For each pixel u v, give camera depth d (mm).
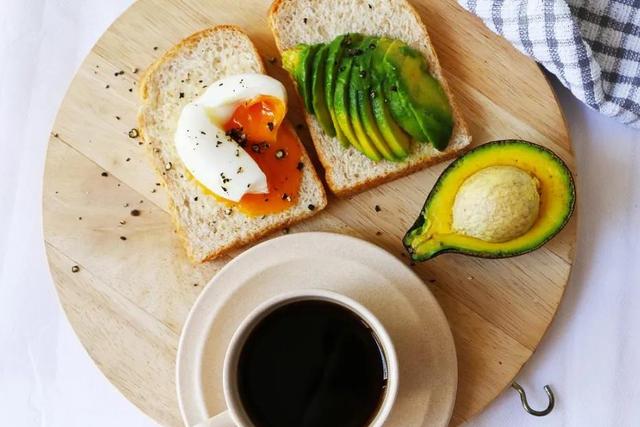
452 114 595
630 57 604
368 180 597
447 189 569
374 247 576
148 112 605
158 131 606
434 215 567
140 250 604
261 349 553
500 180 554
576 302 613
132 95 615
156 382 593
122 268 603
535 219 564
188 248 600
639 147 616
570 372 611
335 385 553
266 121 591
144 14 615
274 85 587
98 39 622
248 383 549
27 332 646
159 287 601
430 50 600
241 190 584
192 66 608
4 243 652
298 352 553
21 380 643
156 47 616
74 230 606
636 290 611
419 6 609
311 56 588
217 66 609
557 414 610
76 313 599
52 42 662
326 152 600
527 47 593
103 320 598
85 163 611
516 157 567
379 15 606
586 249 615
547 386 608
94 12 662
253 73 596
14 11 664
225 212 601
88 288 601
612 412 608
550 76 621
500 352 590
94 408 638
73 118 613
